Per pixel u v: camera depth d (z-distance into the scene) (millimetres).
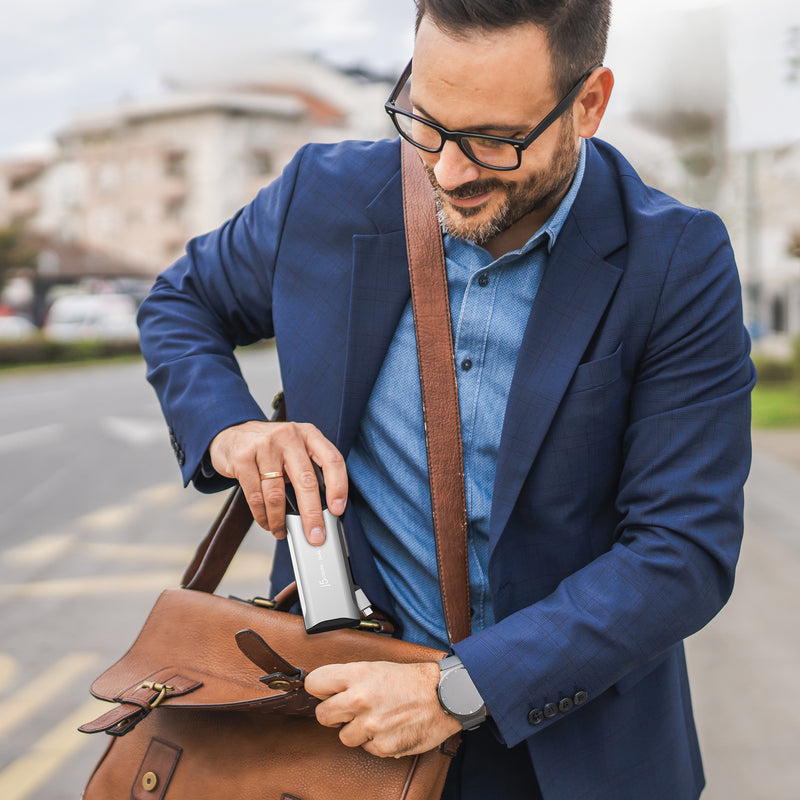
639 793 1027
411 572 1069
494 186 892
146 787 994
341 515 1004
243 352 39719
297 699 913
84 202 55844
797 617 3967
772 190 12016
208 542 1116
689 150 8453
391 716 875
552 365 968
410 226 1033
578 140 936
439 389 1011
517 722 897
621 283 971
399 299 1038
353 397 1039
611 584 920
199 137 53719
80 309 35562
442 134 867
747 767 2682
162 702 951
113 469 8562
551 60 847
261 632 1001
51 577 4707
